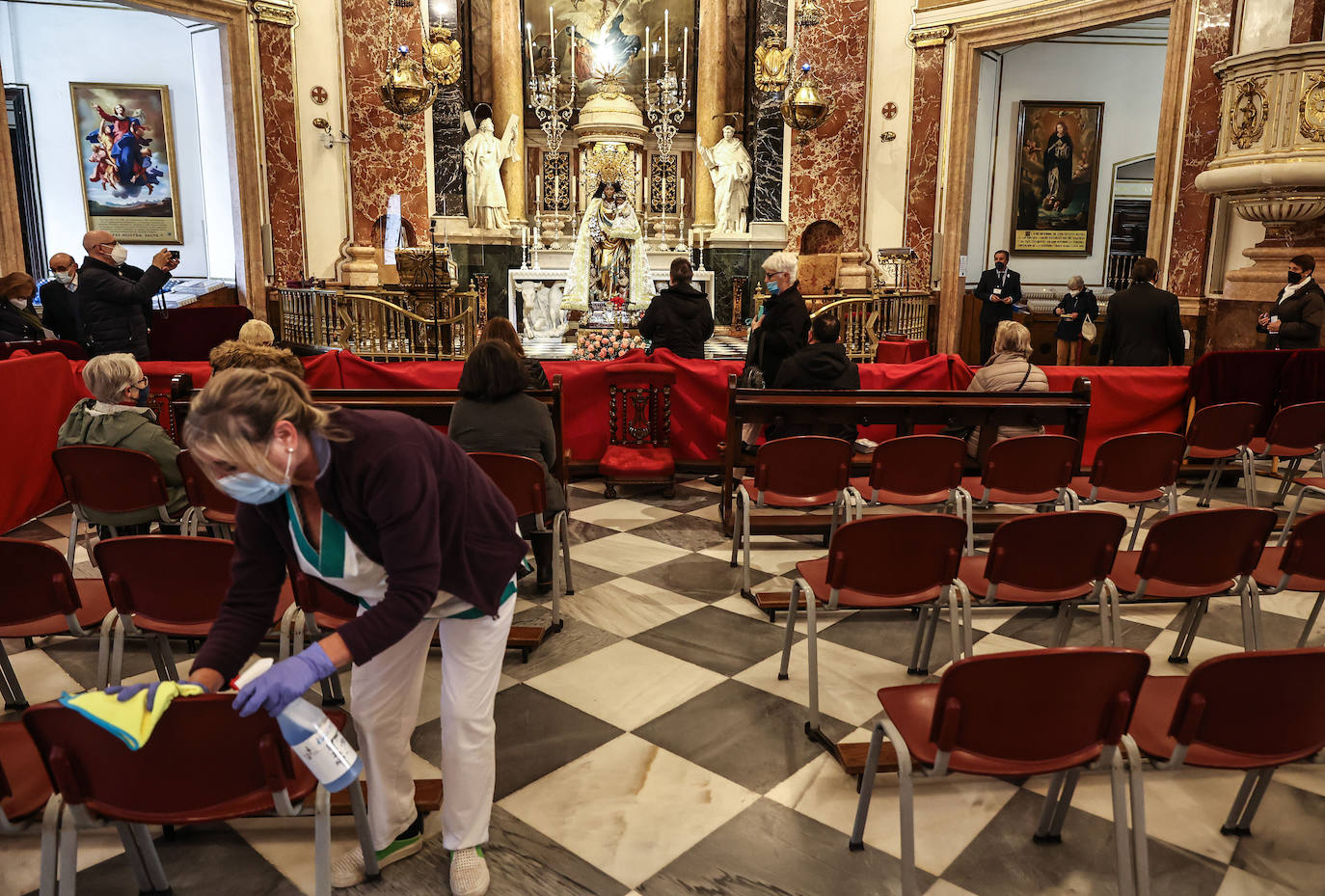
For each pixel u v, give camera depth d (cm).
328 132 1180
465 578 201
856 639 388
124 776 185
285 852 250
